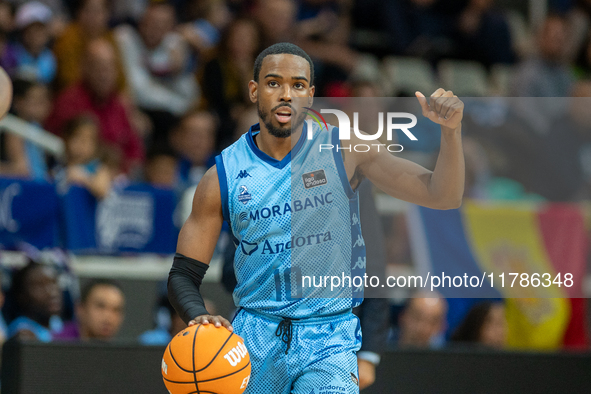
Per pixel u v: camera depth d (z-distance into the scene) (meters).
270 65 9.41
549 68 32.91
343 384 9.20
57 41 25.86
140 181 23.67
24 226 17.84
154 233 19.61
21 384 13.51
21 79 21.70
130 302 19.16
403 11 34.88
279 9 28.81
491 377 14.91
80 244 18.42
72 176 18.62
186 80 27.69
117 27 27.08
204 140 23.97
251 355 9.45
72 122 19.80
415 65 34.41
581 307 17.23
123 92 25.56
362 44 34.22
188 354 8.66
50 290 17.02
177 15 31.17
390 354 14.66
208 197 9.47
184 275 9.38
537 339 17.22
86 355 13.92
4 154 20.06
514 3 41.12
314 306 9.42
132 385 14.05
